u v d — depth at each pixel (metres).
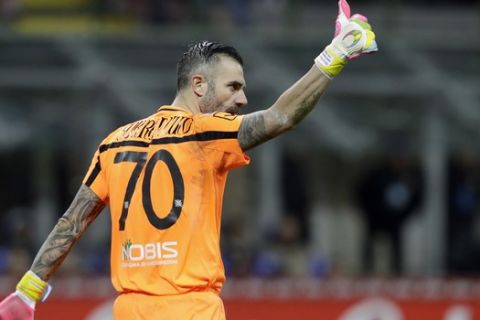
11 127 45.00
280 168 48.56
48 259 17.12
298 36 48.31
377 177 45.56
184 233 16.45
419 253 45.94
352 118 46.41
